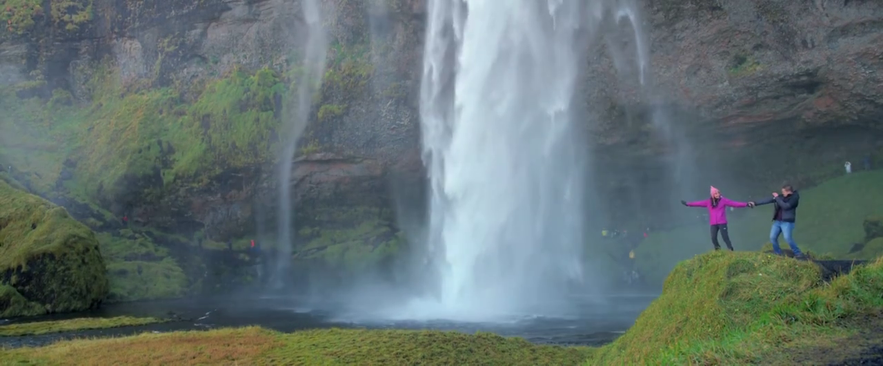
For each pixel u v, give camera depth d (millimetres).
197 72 46000
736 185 37031
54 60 51719
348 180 39781
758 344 8742
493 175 35938
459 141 36688
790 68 30062
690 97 32688
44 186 42312
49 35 52156
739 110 32219
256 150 40219
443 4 37094
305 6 42062
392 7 37750
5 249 31234
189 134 43094
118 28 50188
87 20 51719
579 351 15891
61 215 31703
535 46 35219
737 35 30969
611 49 33656
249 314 26344
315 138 39469
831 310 9203
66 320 24766
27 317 27031
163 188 41562
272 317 25281
